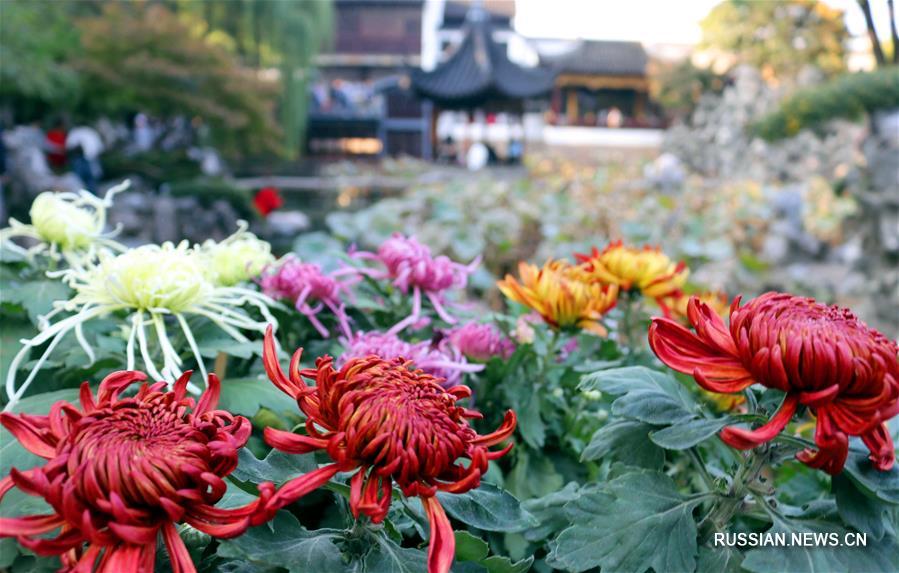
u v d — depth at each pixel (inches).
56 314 36.9
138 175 565.0
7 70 460.8
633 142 1071.6
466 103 687.1
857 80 229.9
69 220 39.6
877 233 217.9
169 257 31.0
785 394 23.1
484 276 69.3
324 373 21.4
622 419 30.6
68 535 18.1
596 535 25.5
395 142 1226.0
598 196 243.3
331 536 23.3
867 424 20.5
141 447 18.6
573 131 1064.8
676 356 23.8
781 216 279.1
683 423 26.1
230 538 18.5
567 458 43.9
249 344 33.8
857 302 217.8
